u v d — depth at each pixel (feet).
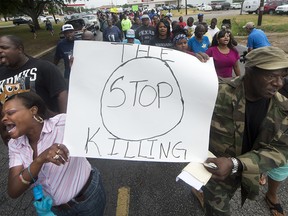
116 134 4.74
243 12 105.19
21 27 117.50
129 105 4.78
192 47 16.67
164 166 11.33
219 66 13.70
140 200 9.40
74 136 4.69
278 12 82.58
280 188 9.43
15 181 4.43
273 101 4.97
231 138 5.34
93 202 5.64
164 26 15.89
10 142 4.82
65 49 16.40
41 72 7.39
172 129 4.78
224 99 5.15
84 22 57.21
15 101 4.42
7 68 7.52
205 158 4.74
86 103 4.74
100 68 4.74
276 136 4.99
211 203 6.32
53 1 101.91
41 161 4.32
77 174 5.26
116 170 11.23
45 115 4.89
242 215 8.36
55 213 5.67
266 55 4.29
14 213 9.13
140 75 4.78
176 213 8.69
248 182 5.04
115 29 30.09
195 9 180.24
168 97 4.78
